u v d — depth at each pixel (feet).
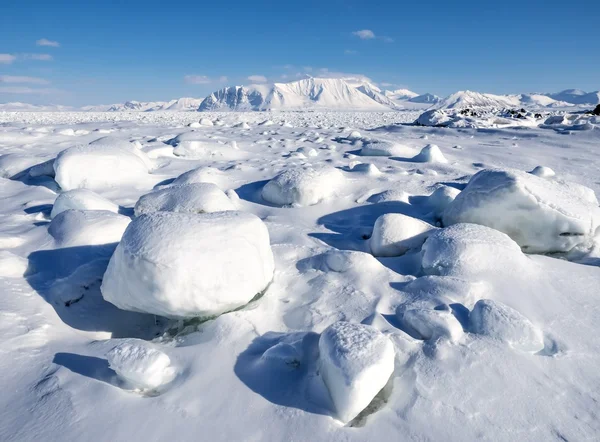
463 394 5.75
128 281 7.39
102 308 8.75
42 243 10.52
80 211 11.43
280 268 9.71
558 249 10.46
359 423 5.53
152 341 7.57
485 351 6.44
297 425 5.38
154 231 7.57
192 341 7.26
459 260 8.89
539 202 10.26
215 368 6.44
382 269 9.31
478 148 29.40
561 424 5.32
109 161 17.57
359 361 5.63
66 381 6.13
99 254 10.00
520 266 8.89
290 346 6.72
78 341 7.42
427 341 6.79
